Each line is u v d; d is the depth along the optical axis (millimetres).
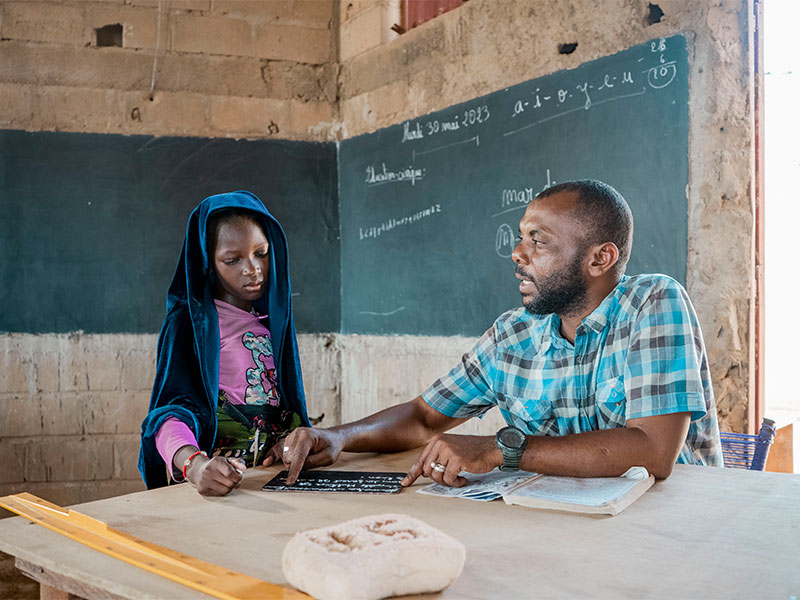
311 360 4164
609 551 1004
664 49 2564
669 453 1414
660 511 1193
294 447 1534
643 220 2635
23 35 3734
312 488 1400
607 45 2764
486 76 3283
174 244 3938
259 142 4066
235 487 1377
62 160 3781
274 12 4074
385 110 3867
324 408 4203
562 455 1375
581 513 1188
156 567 961
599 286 1640
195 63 3969
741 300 2436
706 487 1340
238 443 1800
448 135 3490
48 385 3768
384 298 3906
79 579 966
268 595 861
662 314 1548
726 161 2439
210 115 3992
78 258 3803
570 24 2896
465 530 1109
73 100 3795
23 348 3736
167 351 1799
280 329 1966
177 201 3945
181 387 1759
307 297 4148
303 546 874
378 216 3938
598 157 2791
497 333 1826
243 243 1873
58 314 3777
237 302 1967
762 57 2480
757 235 2479
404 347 3771
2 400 3715
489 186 3275
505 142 3191
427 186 3617
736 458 2031
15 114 3723
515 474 1420
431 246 3602
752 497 1271
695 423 1651
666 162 2561
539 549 1016
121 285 3857
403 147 3760
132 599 895
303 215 4141
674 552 998
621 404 1582
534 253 1643
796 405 4160
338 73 4168
